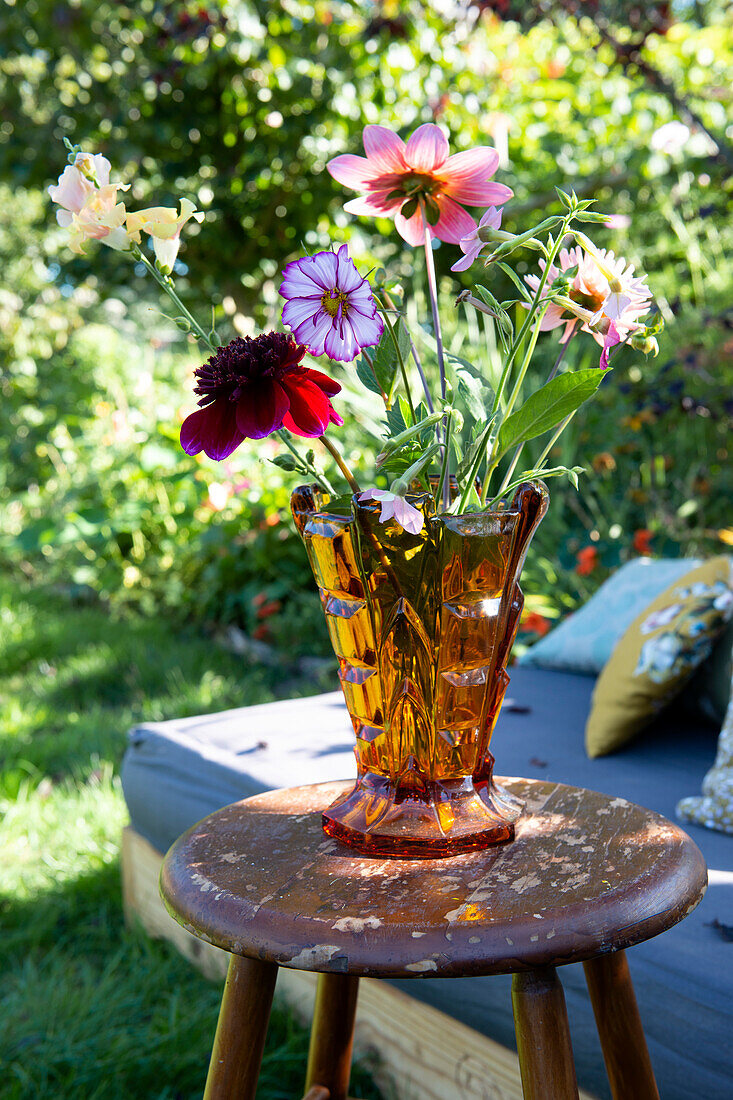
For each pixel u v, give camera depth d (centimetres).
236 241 491
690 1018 109
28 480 652
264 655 372
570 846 92
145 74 449
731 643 172
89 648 400
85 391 646
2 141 472
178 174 468
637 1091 98
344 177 95
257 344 86
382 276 98
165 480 402
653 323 93
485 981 125
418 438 92
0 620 455
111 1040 151
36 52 474
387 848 91
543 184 468
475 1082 127
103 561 466
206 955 171
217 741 179
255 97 454
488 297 96
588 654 215
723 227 396
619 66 368
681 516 308
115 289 554
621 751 170
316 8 441
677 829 94
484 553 89
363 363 97
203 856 94
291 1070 144
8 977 175
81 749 281
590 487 332
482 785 95
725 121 399
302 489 98
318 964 81
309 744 174
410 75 446
